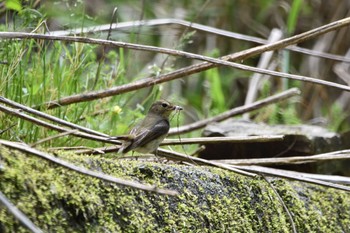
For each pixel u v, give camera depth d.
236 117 13.93
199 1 19.25
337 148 11.73
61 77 10.37
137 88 10.22
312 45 19.72
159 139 9.19
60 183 6.62
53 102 9.69
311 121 16.52
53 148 8.23
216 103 15.30
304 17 19.80
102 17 17.14
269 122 14.40
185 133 12.23
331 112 17.38
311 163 11.08
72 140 9.34
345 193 9.83
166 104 9.61
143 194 7.35
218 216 7.98
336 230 9.38
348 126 16.25
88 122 10.25
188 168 8.16
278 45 10.15
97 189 6.91
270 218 8.62
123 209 7.01
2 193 6.19
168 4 18.94
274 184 9.12
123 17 17.50
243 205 8.41
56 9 13.22
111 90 10.09
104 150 9.02
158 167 7.76
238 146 11.38
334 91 19.27
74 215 6.57
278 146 11.35
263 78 17.19
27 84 9.74
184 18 18.69
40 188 6.45
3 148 6.55
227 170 8.83
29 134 8.98
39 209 6.34
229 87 18.72
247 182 8.68
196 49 18.75
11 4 9.80
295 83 17.27
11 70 9.09
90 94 9.95
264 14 19.50
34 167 6.57
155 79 10.33
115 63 11.87
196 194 7.92
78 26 12.36
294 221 8.91
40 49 10.21
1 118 8.73
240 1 19.61
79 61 10.84
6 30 10.23
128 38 14.28
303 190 9.44
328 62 19.06
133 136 8.73
